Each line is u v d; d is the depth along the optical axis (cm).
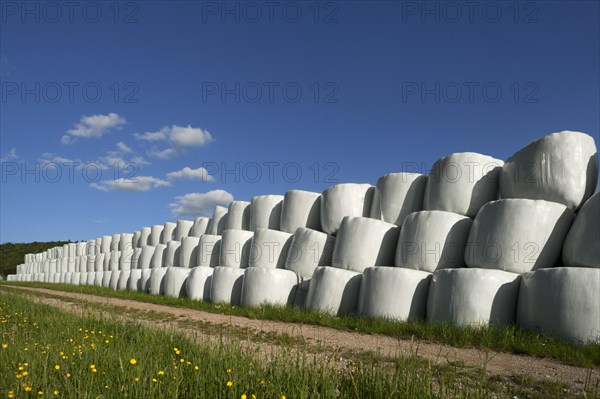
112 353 472
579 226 757
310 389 358
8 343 530
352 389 363
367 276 941
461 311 788
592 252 720
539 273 729
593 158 830
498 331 707
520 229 796
